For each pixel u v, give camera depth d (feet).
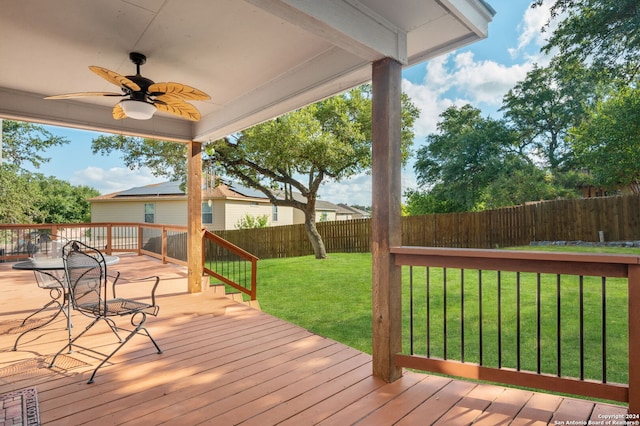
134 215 51.55
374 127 8.71
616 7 23.02
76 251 9.11
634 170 23.94
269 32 9.23
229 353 10.25
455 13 8.03
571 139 35.22
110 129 15.74
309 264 32.63
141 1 7.79
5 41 9.57
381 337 8.55
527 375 7.13
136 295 17.44
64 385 8.27
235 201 49.29
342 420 6.77
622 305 15.52
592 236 27.04
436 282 21.94
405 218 35.81
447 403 7.38
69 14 8.27
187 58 10.77
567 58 27.66
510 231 30.96
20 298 16.84
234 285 17.56
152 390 8.04
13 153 47.06
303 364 9.46
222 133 16.70
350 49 8.05
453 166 49.11
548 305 16.17
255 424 6.66
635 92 23.03
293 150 30.22
